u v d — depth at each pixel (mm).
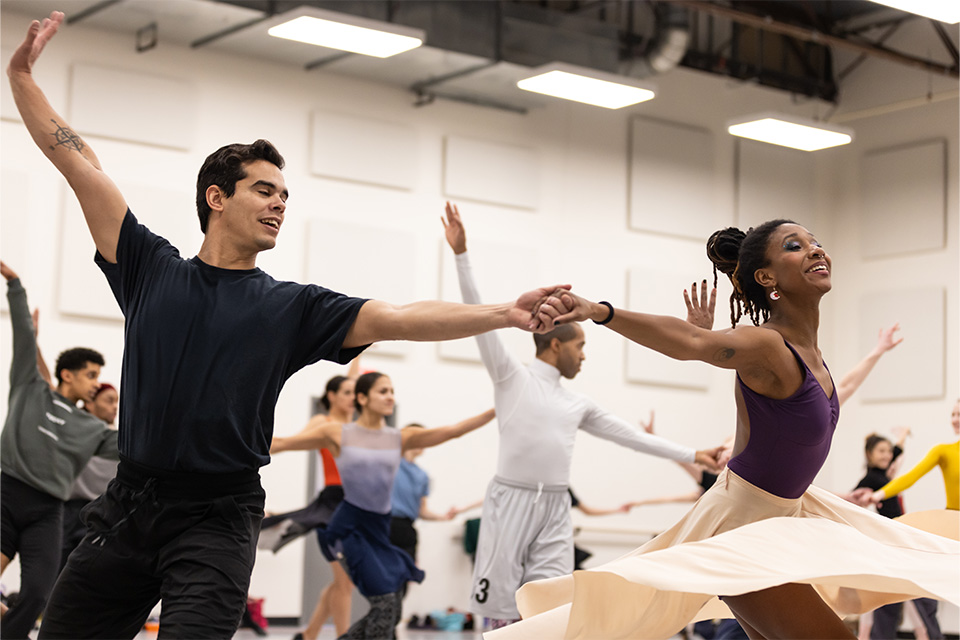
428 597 10180
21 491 5164
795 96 12852
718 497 2916
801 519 2766
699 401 12000
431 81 10492
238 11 8914
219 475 2586
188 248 9516
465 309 2619
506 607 5090
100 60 9383
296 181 10148
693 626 8922
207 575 2484
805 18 12078
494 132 11211
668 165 12109
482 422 5840
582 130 11680
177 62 9711
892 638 7930
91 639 2674
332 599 7109
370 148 10477
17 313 5238
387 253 10438
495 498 5191
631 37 11273
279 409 9797
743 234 3307
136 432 2602
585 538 11148
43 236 9000
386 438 5906
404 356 10398
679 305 11961
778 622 2732
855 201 12789
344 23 8109
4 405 8719
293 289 2723
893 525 2941
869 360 4441
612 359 11570
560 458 5188
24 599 5051
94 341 9133
